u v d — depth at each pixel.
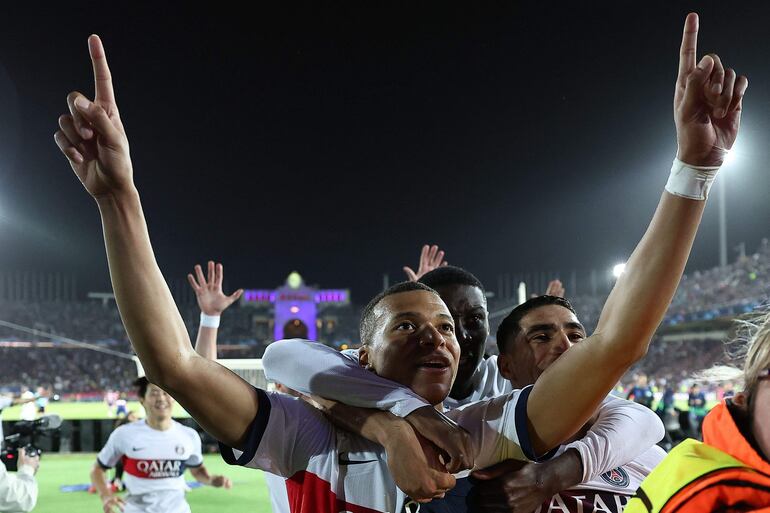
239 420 2.10
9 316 58.72
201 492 12.11
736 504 1.51
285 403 2.21
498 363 3.05
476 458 2.14
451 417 2.26
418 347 2.18
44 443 17.61
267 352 2.46
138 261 1.91
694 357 44.31
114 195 1.89
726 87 1.77
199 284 5.12
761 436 1.55
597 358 1.93
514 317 2.91
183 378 1.96
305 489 2.18
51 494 11.97
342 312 67.88
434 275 3.27
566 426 2.01
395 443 1.95
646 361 47.41
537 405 2.03
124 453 7.05
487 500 2.12
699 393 16.61
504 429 2.10
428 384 2.17
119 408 21.36
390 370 2.21
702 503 1.52
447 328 2.25
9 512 4.92
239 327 64.44
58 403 39.69
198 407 2.02
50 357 54.66
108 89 1.89
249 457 2.13
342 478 2.16
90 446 17.94
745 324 1.88
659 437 2.71
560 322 2.81
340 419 2.19
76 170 1.89
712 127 1.82
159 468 7.05
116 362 55.94
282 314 53.56
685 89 1.82
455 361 2.25
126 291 1.89
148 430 7.12
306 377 2.25
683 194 1.86
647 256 1.90
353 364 2.26
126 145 1.88
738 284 45.75
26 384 50.84
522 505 2.13
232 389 2.07
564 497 2.40
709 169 1.85
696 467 1.57
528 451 2.05
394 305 2.26
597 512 2.41
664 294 1.88
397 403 2.08
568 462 2.29
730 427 1.59
